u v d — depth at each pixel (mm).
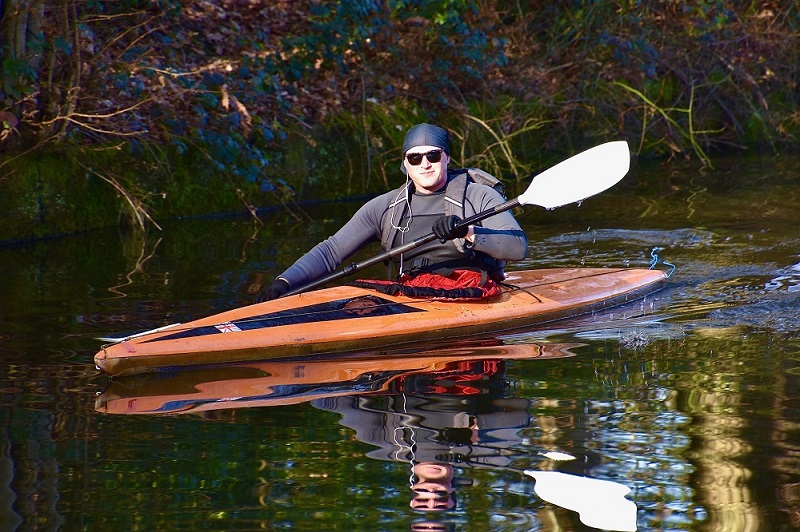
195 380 10000
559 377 9859
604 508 6793
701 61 34000
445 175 12469
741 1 36219
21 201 19094
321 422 8570
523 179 26844
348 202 23781
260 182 22734
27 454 7883
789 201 20969
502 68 30469
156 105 20969
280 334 11102
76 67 20156
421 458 7684
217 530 6516
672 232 18031
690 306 12961
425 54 28406
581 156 13273
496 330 12148
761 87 34750
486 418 8586
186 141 22188
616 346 11086
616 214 20172
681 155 31094
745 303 12938
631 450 7785
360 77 26625
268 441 8102
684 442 7930
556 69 32062
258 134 22812
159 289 13977
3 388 9625
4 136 18875
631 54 32125
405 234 12586
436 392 9438
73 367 10352
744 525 6508
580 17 32594
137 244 18031
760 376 9664
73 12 20297
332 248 12828
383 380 9891
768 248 16312
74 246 18000
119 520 6695
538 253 16641
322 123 24703
